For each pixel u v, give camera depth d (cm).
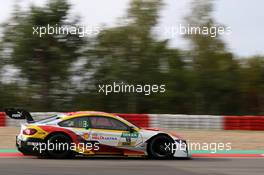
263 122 2814
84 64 3862
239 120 2811
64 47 3812
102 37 3900
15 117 1562
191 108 3959
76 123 1523
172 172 1273
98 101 3806
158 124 2731
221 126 2805
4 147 1862
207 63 4119
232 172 1306
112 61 3844
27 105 3762
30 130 1481
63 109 3781
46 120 1527
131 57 3853
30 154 1482
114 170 1278
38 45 3728
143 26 3988
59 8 3800
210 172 1294
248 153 1850
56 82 3791
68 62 3791
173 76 3922
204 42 4150
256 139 2339
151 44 3919
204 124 2797
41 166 1318
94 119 1543
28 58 3738
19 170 1239
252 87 4200
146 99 3825
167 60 3978
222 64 4134
